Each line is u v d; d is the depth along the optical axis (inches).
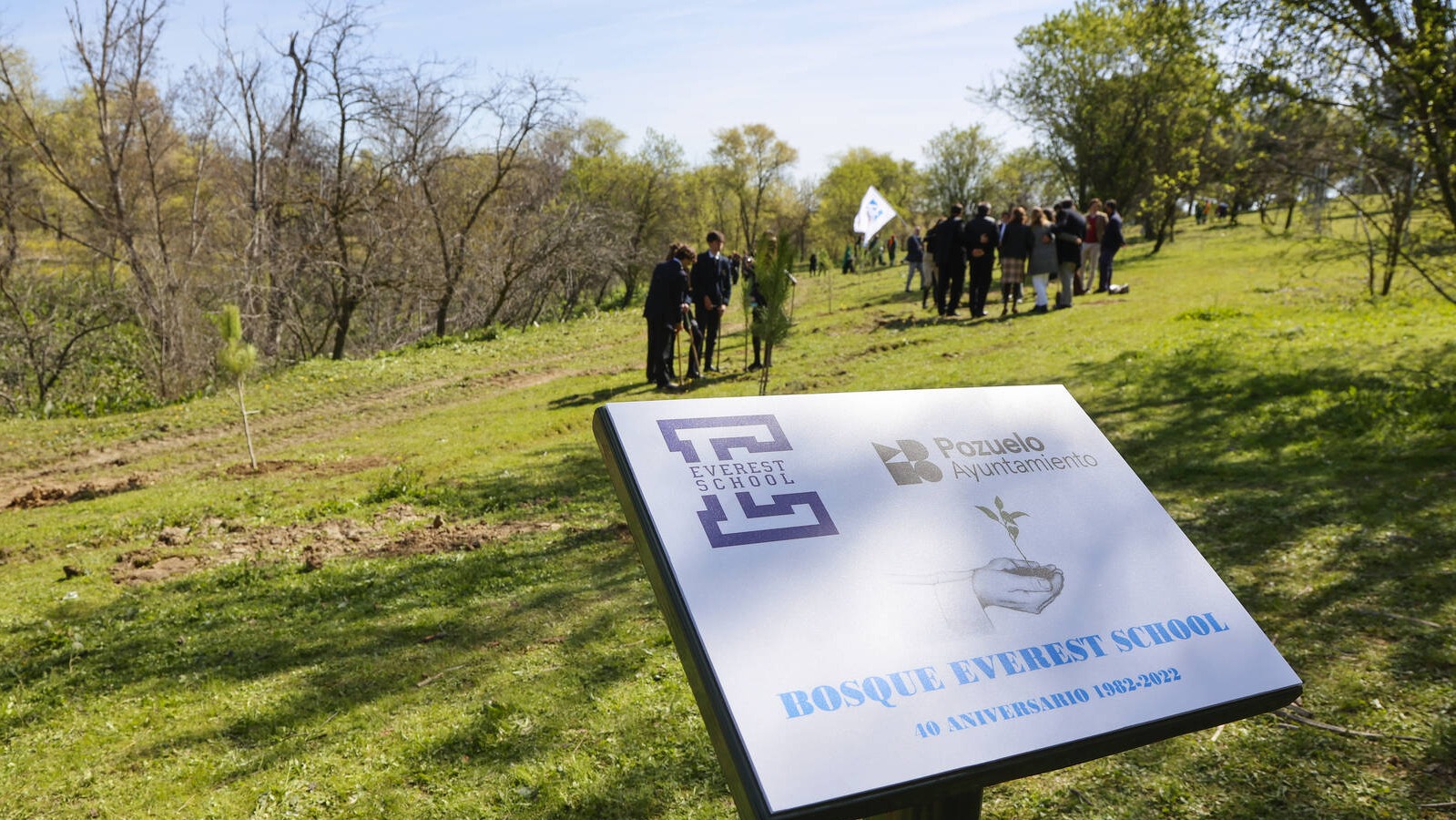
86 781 155.9
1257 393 366.3
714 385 522.9
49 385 844.6
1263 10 394.3
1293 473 270.5
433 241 1114.1
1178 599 79.0
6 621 241.0
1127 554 81.4
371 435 505.4
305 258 990.4
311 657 202.8
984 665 68.7
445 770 150.3
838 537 73.7
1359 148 415.8
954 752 62.7
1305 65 398.3
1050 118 1450.5
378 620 222.7
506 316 1272.1
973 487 82.5
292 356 1051.9
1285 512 236.7
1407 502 234.2
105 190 931.3
